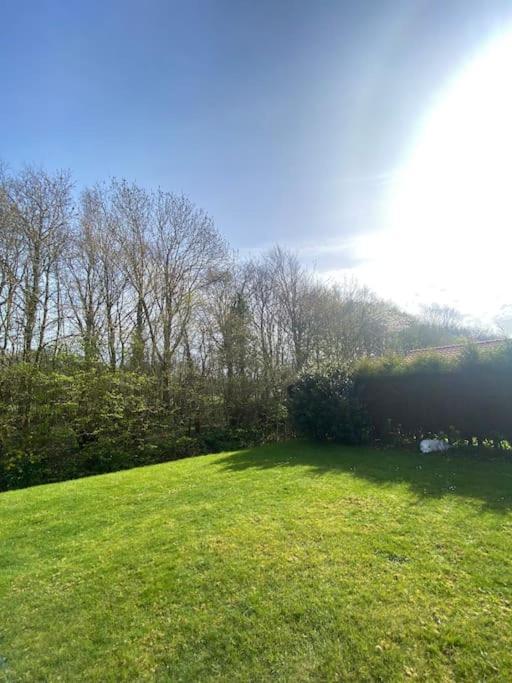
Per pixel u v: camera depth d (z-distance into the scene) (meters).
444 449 9.14
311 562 4.10
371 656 2.81
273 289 24.61
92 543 5.19
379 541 4.50
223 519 5.54
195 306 18.78
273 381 20.70
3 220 13.63
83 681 2.81
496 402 8.70
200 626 3.26
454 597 3.39
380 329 28.67
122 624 3.39
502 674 2.59
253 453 10.75
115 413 15.16
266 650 2.95
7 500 7.71
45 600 3.87
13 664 3.02
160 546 4.82
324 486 6.79
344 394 11.04
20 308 14.08
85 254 16.55
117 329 17.31
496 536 4.49
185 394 18.38
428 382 9.84
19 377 13.40
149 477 8.86
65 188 15.36
